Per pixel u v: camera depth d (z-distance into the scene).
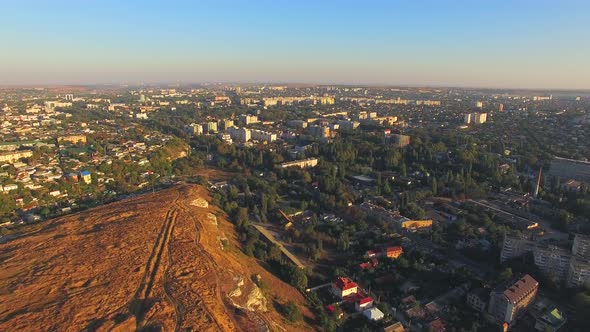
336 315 157.38
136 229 181.12
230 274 144.50
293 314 144.62
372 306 166.38
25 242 170.88
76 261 147.62
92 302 119.44
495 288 165.25
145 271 140.25
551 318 157.00
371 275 192.12
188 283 132.12
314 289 179.75
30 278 134.88
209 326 109.44
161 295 124.00
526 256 198.38
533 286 168.50
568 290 178.12
